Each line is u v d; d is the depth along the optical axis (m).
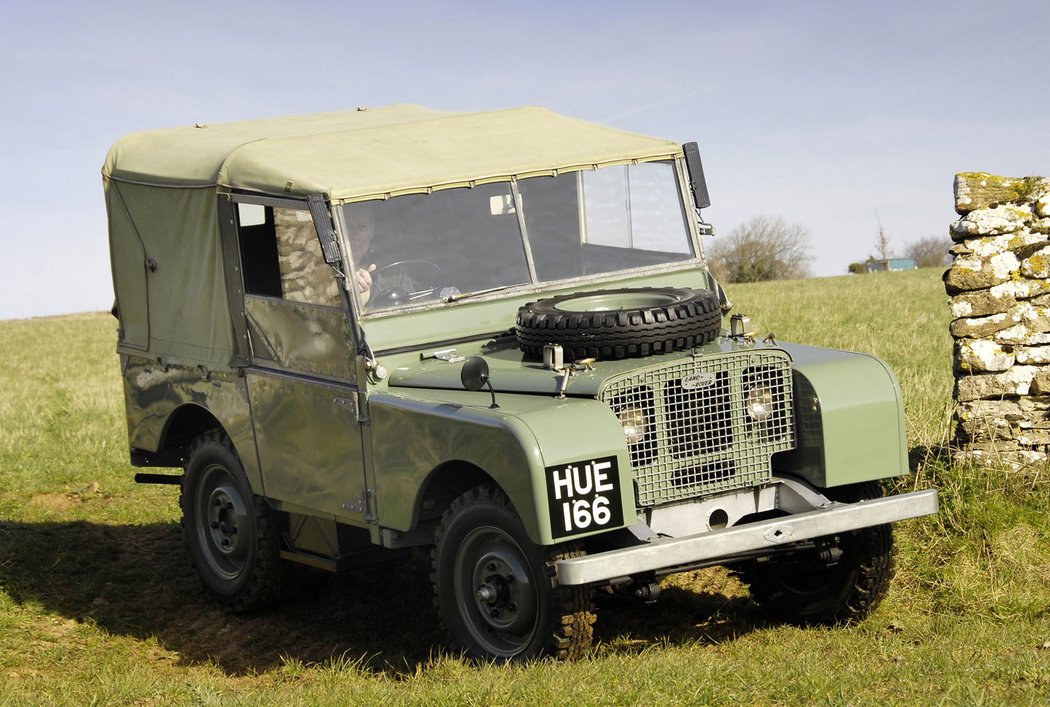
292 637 7.68
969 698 4.88
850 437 6.04
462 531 6.05
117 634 7.82
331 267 6.38
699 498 5.95
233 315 7.55
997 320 8.10
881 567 6.52
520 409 5.60
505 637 6.00
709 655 5.82
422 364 6.54
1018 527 7.53
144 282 8.54
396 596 8.29
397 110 8.88
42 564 9.18
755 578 7.11
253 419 7.52
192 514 8.56
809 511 5.89
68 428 15.38
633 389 5.72
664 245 7.38
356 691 5.53
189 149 8.05
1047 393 8.03
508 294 6.84
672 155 7.48
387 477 6.33
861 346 17.94
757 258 67.12
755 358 5.97
